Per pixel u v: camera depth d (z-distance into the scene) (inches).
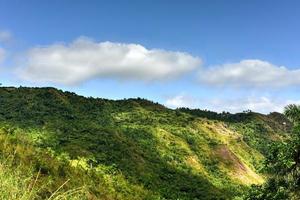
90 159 5152.6
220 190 6963.6
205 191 6353.3
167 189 5639.8
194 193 6141.7
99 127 7372.1
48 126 7357.3
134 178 5354.3
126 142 7126.0
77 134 6712.6
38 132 6515.8
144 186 5275.6
